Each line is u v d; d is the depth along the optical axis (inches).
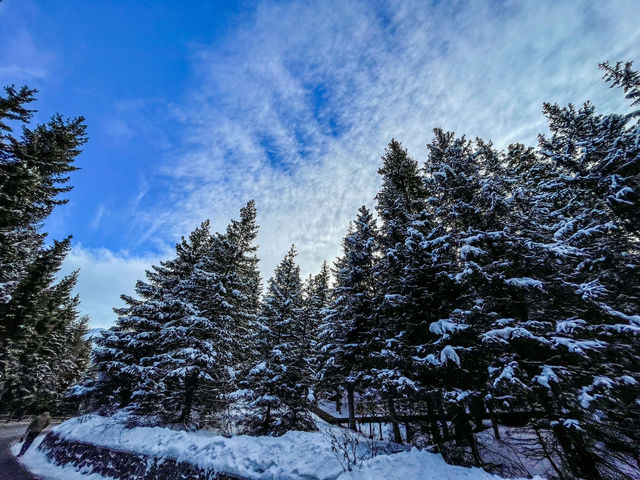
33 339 1160.8
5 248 617.9
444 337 345.4
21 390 1092.5
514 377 286.0
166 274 831.1
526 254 382.0
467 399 314.8
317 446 307.1
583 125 550.3
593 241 429.7
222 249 684.1
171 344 599.2
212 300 594.2
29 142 749.3
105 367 705.6
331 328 629.6
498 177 429.7
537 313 375.2
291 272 799.7
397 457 269.9
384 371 392.5
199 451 313.7
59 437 481.4
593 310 350.9
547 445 343.3
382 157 669.3
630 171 458.3
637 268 382.3
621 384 281.7
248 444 321.1
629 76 476.1
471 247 368.2
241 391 553.0
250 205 772.0
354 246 625.6
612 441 301.6
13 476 343.3
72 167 802.8
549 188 531.2
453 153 474.9
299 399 598.5
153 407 542.6
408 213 548.7
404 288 453.1
